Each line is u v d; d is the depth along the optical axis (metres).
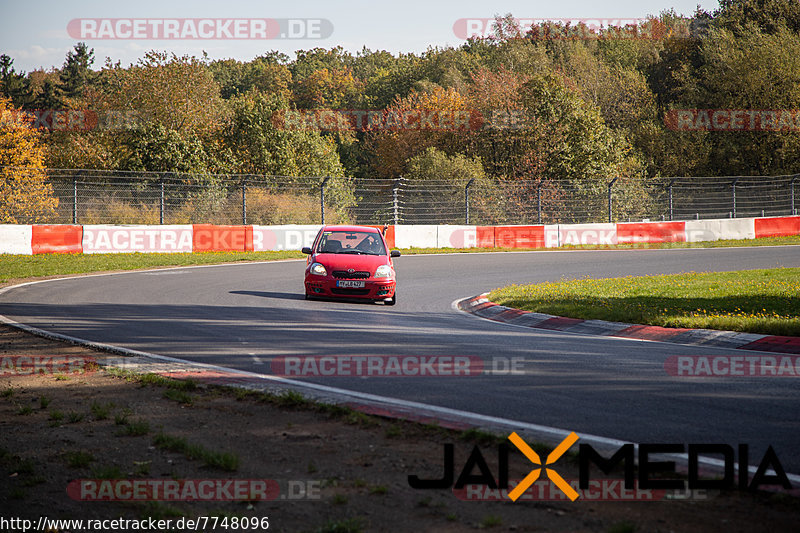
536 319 32.25
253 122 137.00
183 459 12.73
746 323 26.86
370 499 10.80
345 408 15.63
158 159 114.75
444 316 33.97
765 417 15.29
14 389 17.92
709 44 157.00
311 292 38.03
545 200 97.00
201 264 61.09
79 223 73.25
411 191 91.31
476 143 140.75
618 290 40.59
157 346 23.83
